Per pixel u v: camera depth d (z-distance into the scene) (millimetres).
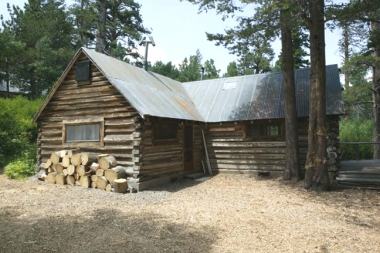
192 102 15086
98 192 9461
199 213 6965
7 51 24641
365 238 5391
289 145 11422
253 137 13031
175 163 11984
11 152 15258
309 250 4836
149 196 8953
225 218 6547
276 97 13281
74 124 11508
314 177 9562
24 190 9516
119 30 26281
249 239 5289
